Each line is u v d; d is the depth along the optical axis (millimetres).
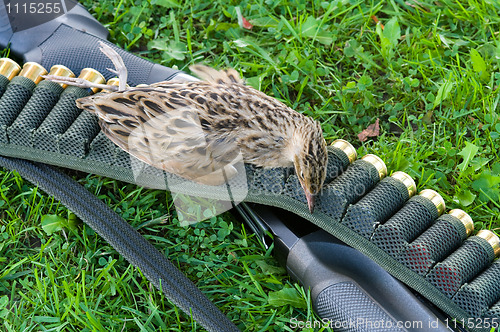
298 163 851
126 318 839
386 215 842
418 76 990
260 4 1020
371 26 1023
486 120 946
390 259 825
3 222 885
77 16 958
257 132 869
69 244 874
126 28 1006
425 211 843
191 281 853
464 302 810
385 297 815
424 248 821
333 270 826
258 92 890
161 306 848
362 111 959
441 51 1000
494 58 982
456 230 837
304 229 858
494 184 902
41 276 860
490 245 835
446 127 958
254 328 840
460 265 818
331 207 840
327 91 979
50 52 934
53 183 872
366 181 854
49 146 875
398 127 963
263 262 869
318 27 999
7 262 869
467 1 1025
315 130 854
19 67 916
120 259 868
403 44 1010
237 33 1010
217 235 887
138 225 891
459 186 917
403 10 1028
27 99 894
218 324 819
